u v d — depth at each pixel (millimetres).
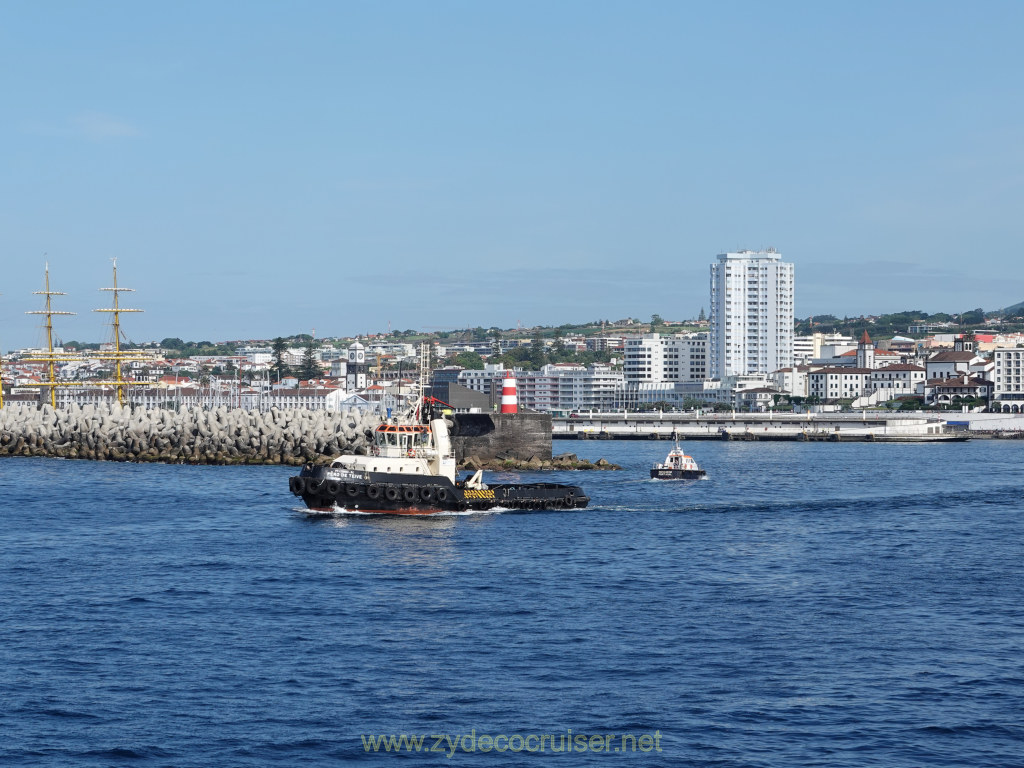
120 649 63594
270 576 84562
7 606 73812
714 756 48688
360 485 117812
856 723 52312
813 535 109500
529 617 71750
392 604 75250
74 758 48219
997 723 52344
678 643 65438
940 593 80062
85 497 137250
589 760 48344
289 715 53219
